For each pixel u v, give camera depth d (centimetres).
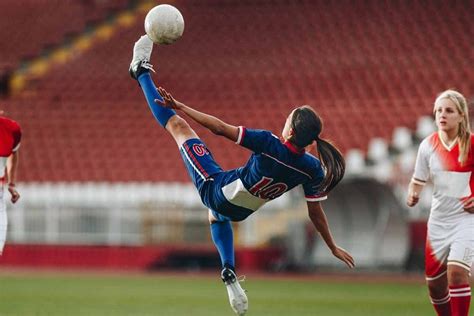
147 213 9169
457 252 3447
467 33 11538
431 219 3600
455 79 10606
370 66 11125
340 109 10425
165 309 5403
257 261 8644
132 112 11344
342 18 12238
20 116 11619
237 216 3212
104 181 10294
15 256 9488
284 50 11838
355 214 8325
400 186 8425
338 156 3061
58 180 10469
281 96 10969
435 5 12144
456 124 3469
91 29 13425
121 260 9200
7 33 13662
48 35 13462
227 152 10006
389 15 12112
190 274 8581
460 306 3422
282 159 3047
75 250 9356
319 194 3200
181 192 9100
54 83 12194
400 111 10175
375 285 7331
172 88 11488
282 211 8469
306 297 6259
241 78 11456
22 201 9500
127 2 13750
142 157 10481
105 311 5259
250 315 5050
